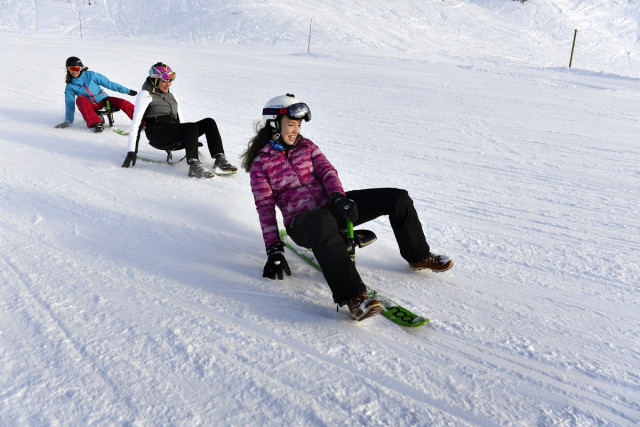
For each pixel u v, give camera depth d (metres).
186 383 1.96
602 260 3.37
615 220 4.14
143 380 1.96
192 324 2.38
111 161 5.32
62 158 5.30
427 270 3.13
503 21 49.19
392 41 37.62
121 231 3.53
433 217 4.12
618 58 41.59
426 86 12.41
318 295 2.77
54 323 2.32
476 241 3.65
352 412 1.85
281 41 35.28
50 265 2.94
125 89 6.81
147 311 2.48
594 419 1.88
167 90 5.32
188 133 4.97
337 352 2.22
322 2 45.34
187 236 3.50
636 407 1.95
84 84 6.61
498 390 2.02
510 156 6.11
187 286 2.78
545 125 8.03
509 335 2.43
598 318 2.63
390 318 2.52
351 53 27.62
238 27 38.12
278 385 1.98
